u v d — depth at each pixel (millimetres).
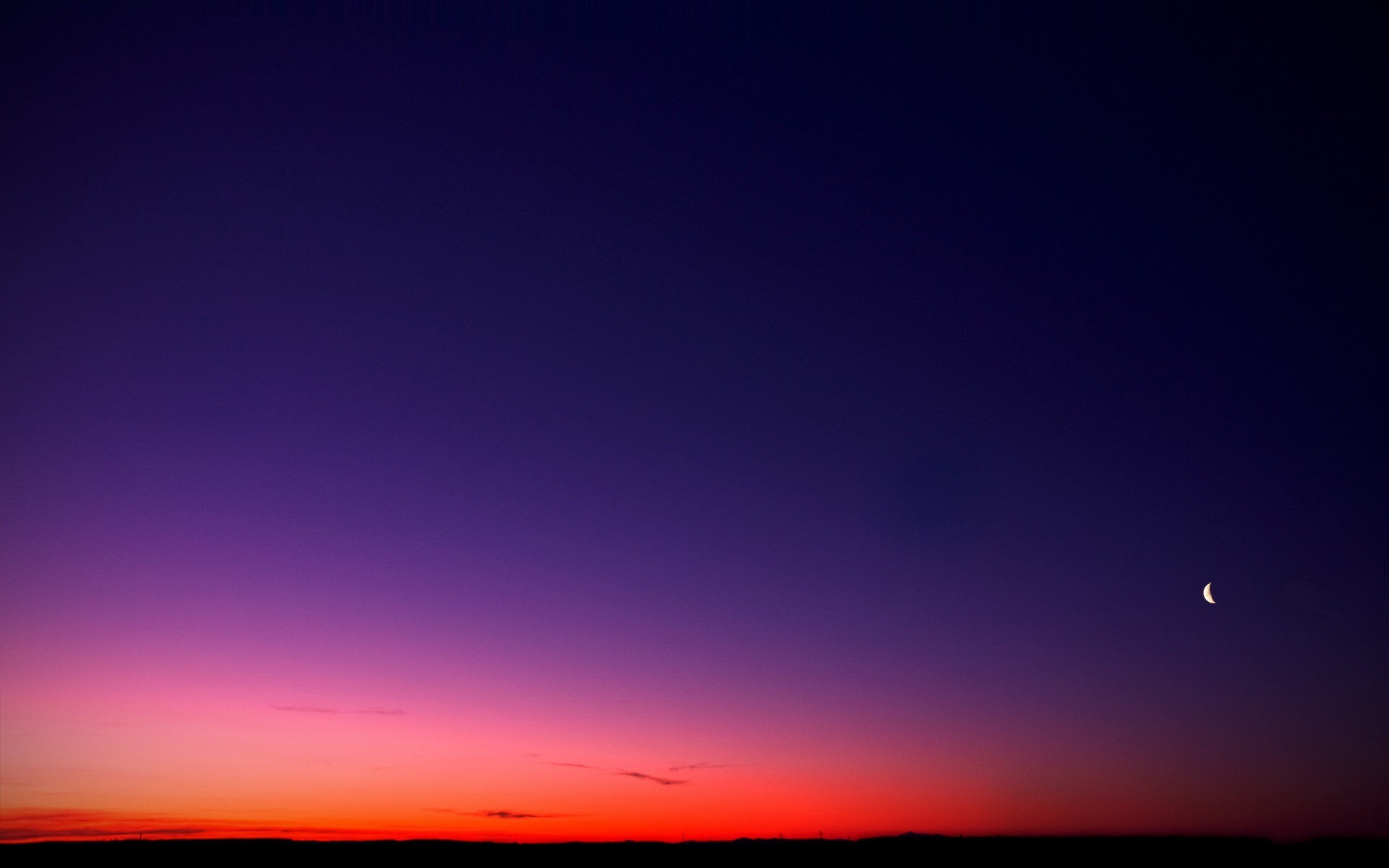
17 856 25234
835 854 29812
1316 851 27609
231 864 26859
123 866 24953
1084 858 28281
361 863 27828
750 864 29531
